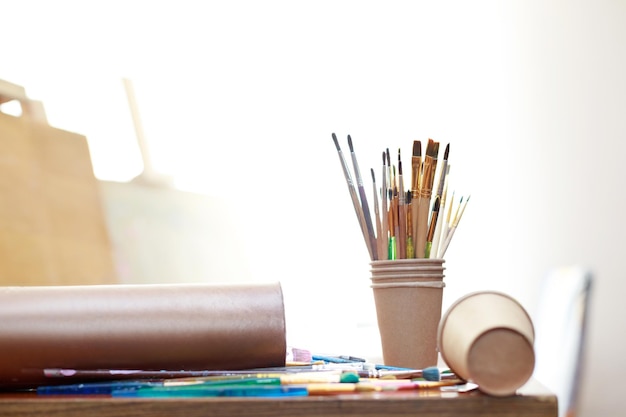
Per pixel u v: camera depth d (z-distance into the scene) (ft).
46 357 2.07
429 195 3.15
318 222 6.73
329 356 2.91
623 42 5.81
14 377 2.08
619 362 5.17
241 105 6.93
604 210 5.74
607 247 5.64
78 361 2.09
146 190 6.91
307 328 6.53
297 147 6.82
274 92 6.89
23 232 6.45
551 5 6.08
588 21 5.93
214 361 2.21
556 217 5.88
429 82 6.53
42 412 1.78
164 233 6.83
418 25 6.58
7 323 2.05
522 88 6.19
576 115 5.95
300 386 1.86
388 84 6.64
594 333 5.28
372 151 6.63
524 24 6.20
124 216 6.85
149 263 6.78
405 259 3.02
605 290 5.45
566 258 5.77
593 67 5.91
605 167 5.78
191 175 6.93
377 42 6.68
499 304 1.92
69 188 6.74
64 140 6.81
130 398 1.79
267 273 6.72
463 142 6.38
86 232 6.72
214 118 6.99
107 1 7.13
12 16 7.10
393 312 3.01
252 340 2.21
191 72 7.06
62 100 7.02
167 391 1.86
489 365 1.73
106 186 6.86
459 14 6.46
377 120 6.64
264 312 2.24
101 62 7.14
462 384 1.96
